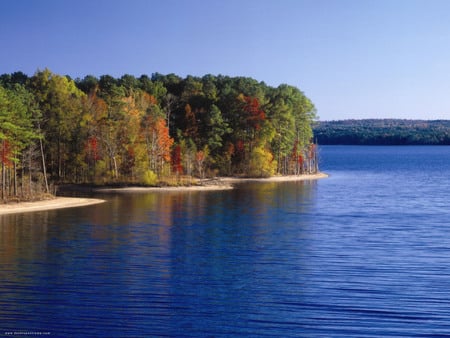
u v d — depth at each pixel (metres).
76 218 58.53
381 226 53.47
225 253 41.12
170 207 68.62
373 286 32.06
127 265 37.22
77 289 31.56
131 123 103.12
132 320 26.77
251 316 27.34
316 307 28.56
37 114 88.88
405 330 25.41
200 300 29.75
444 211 65.19
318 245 43.97
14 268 36.16
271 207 68.88
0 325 25.98
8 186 74.56
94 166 100.62
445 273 34.78
